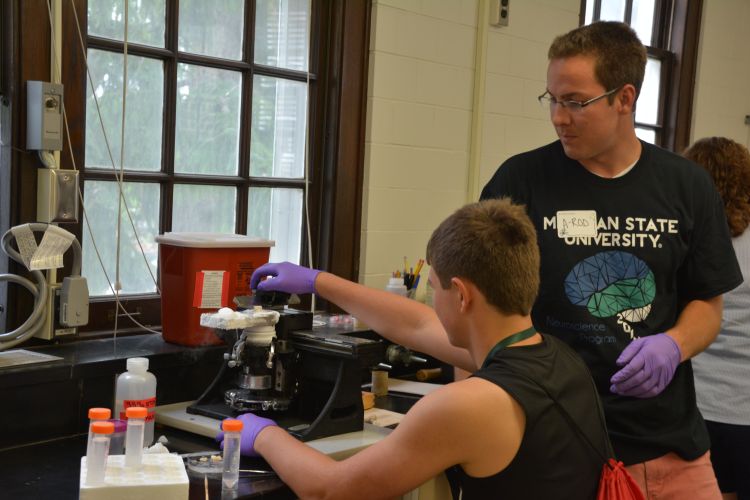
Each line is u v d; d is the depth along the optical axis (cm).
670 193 204
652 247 201
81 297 237
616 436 198
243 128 298
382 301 214
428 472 154
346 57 317
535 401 152
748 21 524
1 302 239
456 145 361
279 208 314
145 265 277
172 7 274
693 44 488
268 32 303
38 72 238
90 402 226
